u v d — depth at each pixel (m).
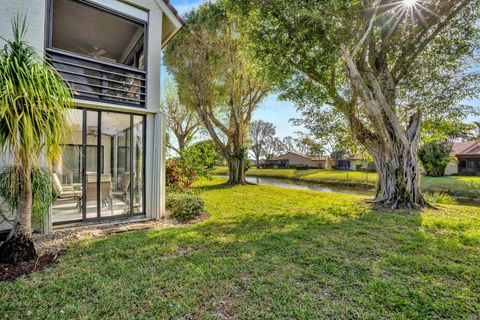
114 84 5.14
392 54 6.67
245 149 15.10
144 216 5.46
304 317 2.04
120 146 5.28
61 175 4.80
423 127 7.31
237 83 13.73
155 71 5.54
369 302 2.25
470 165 22.36
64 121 2.97
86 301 2.24
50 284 2.51
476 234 4.21
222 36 12.05
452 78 6.40
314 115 7.90
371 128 7.13
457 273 2.79
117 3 5.19
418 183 6.84
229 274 2.77
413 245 3.70
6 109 2.48
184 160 8.99
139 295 2.35
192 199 5.95
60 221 4.73
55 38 6.42
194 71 13.06
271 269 2.90
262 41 6.35
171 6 5.75
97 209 5.04
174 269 2.89
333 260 3.17
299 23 5.70
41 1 4.28
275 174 29.98
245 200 8.45
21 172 2.94
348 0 5.14
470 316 2.06
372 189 15.56
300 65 6.67
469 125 7.27
